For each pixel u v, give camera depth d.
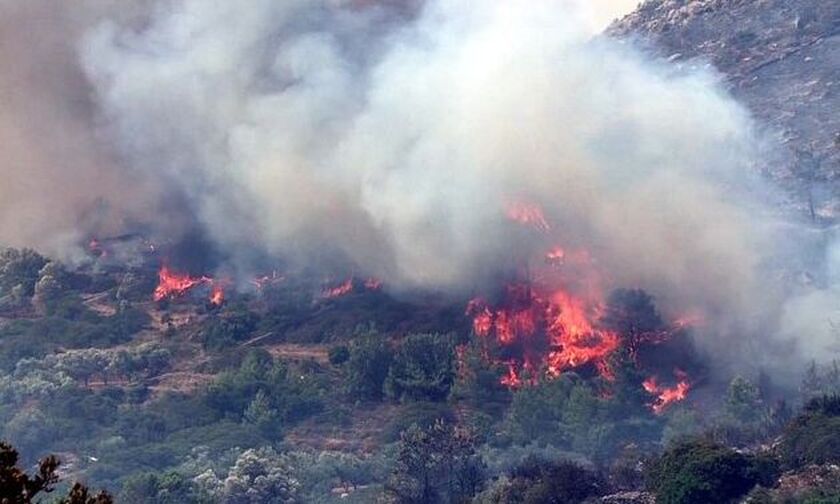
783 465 104.38
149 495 128.62
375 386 171.75
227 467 143.00
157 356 184.88
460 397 167.12
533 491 114.75
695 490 101.81
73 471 146.25
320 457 144.50
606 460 130.25
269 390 169.38
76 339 195.25
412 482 129.25
